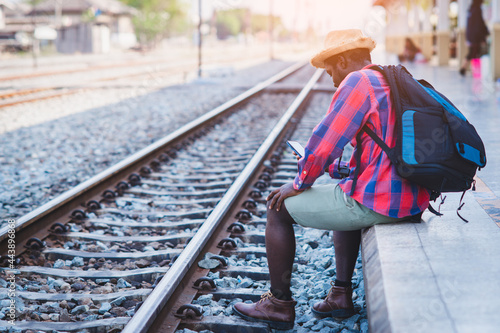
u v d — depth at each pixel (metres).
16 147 8.53
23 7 66.31
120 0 78.19
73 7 62.44
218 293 3.51
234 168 7.03
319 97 15.06
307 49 69.50
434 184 2.71
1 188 6.29
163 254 4.20
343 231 3.27
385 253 2.63
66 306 3.43
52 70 25.23
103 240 4.55
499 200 3.93
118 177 6.28
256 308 3.18
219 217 4.45
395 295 2.23
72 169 7.21
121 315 3.34
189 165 7.30
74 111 12.47
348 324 3.22
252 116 11.70
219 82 19.27
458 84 14.46
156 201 5.69
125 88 17.55
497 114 9.38
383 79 2.85
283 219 3.08
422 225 3.03
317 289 3.68
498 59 14.34
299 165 2.88
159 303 3.01
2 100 13.89
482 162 2.77
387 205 2.78
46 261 4.14
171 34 91.44
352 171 2.93
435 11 26.70
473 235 2.91
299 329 3.19
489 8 16.89
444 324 2.02
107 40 53.53
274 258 3.10
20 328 3.10
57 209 4.92
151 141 9.06
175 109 12.88
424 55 27.28
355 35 3.00
